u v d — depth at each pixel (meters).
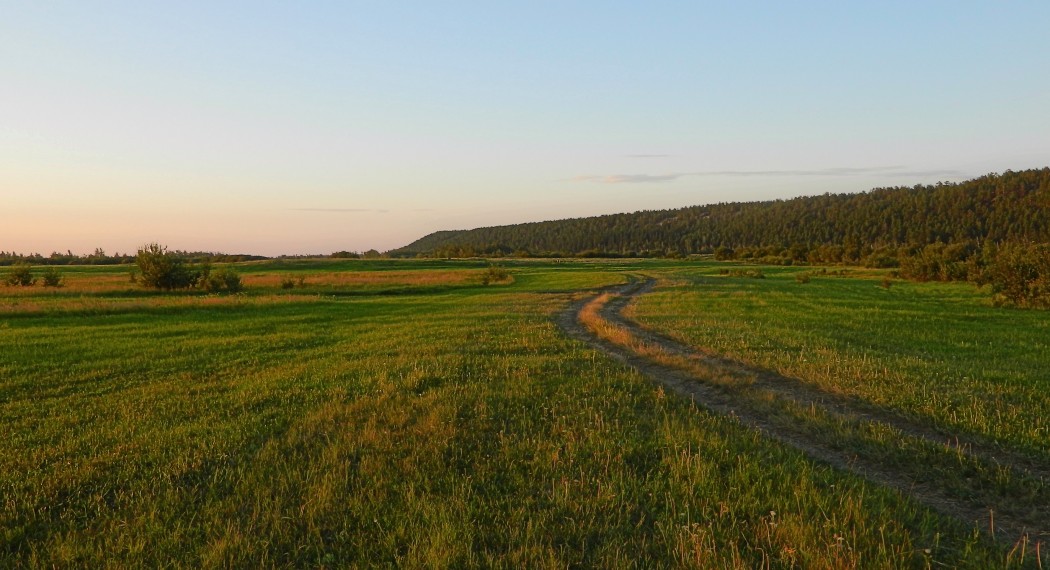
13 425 9.25
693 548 4.96
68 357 16.06
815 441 8.12
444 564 4.84
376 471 6.90
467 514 5.72
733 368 13.01
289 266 99.75
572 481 6.52
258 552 5.17
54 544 5.38
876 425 8.41
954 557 4.89
